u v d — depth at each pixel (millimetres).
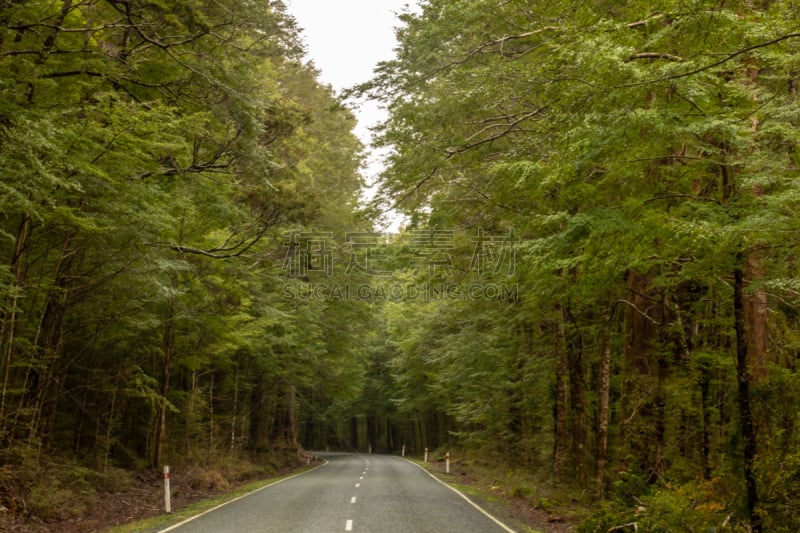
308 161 33844
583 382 18562
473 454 36000
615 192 10352
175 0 14453
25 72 12625
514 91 11773
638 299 13758
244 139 16875
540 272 10680
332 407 69562
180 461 23891
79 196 12133
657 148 7992
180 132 15539
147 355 23141
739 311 8406
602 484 15172
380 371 66688
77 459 18109
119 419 21953
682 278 10312
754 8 7797
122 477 17797
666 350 15000
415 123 13766
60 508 12641
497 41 12281
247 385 33438
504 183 13664
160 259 14227
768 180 7602
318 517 12898
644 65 7500
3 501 11742
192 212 17078
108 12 15586
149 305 18422
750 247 7809
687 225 7551
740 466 9977
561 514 14062
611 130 7102
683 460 13117
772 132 8242
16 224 13656
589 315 19250
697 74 7312
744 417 8375
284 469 35375
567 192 10109
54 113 10930
